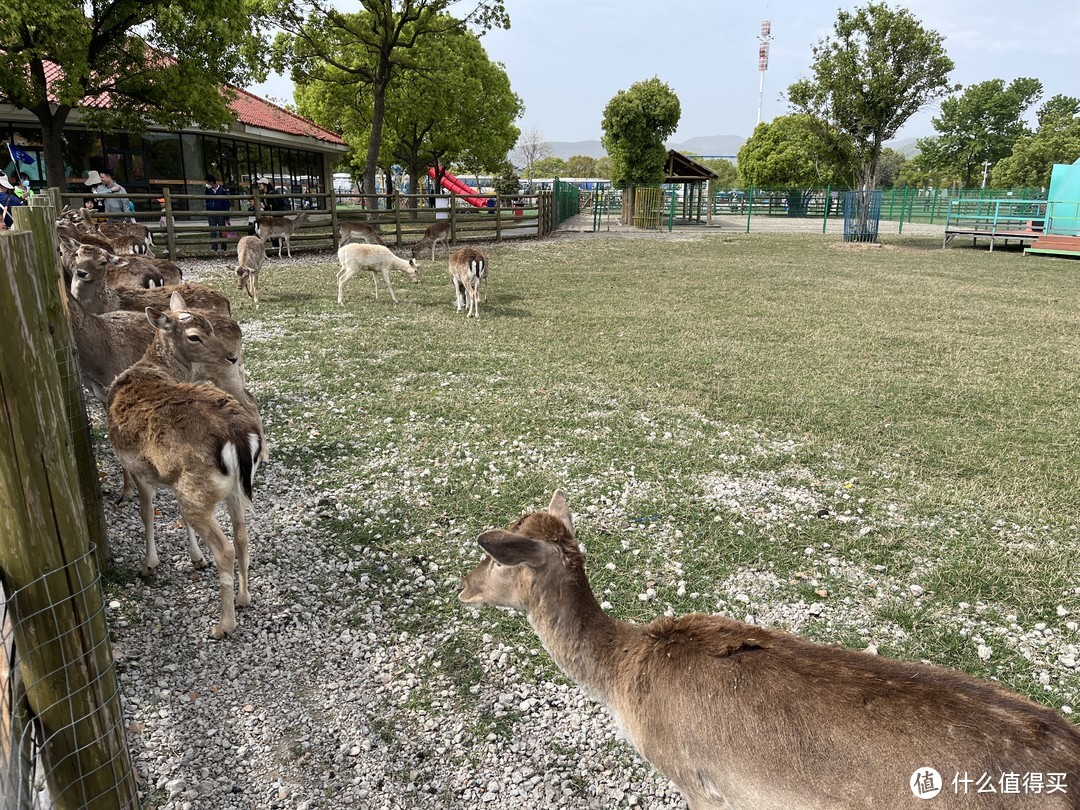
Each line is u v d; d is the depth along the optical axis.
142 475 3.98
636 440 6.56
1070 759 1.87
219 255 17.81
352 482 5.67
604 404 7.55
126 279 9.19
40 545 2.09
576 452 6.28
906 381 8.64
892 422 7.18
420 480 5.72
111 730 2.37
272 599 4.20
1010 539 4.95
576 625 2.60
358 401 7.51
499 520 5.14
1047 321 12.53
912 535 4.98
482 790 3.02
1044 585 4.40
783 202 48.47
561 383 8.27
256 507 5.24
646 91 36.66
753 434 6.81
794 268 19.66
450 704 3.47
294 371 8.52
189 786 2.97
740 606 4.20
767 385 8.38
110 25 15.53
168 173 22.84
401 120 34.56
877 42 25.11
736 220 44.88
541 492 5.53
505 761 3.16
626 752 3.22
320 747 3.20
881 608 4.18
